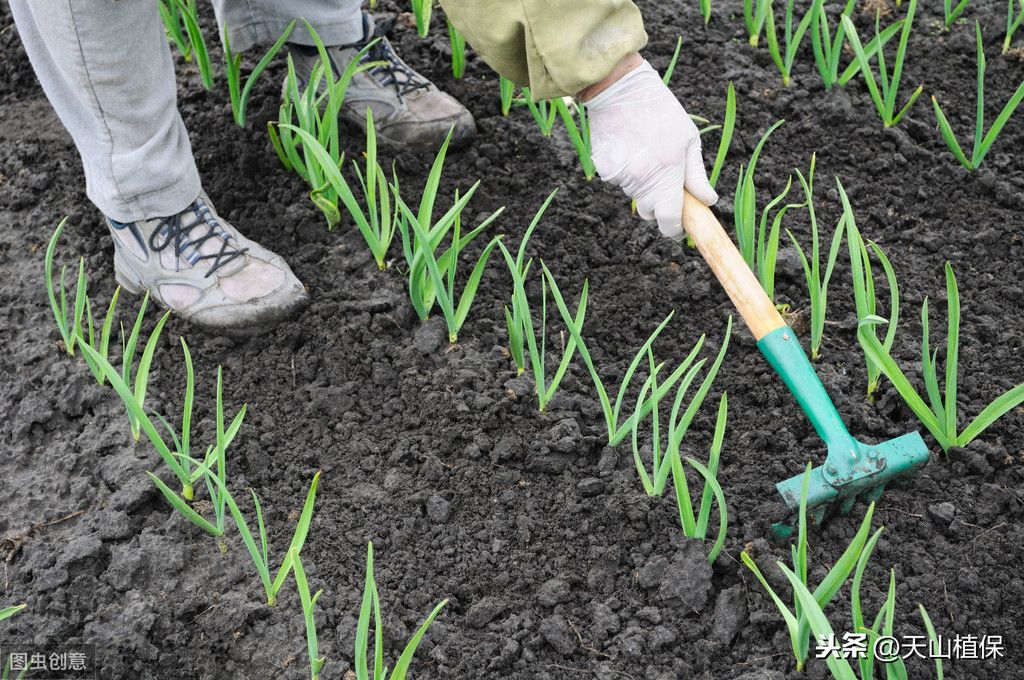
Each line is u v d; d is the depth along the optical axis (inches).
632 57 65.5
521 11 58.6
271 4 86.7
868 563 63.7
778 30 108.3
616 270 86.0
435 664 61.5
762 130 96.9
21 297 87.0
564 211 91.0
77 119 72.9
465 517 69.7
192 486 70.3
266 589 63.9
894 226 88.4
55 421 77.3
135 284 83.6
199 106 101.7
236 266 80.5
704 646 61.0
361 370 79.2
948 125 91.1
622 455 71.6
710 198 68.0
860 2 110.3
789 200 91.0
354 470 72.9
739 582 63.6
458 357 79.1
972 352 76.8
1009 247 85.4
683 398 75.4
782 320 64.4
